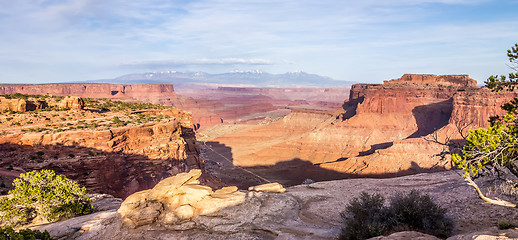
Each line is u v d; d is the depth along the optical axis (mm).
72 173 39844
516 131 12695
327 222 20109
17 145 39188
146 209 20578
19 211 23359
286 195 25188
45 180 25281
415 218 16438
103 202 30141
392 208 17375
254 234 18484
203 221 19875
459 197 20219
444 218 16516
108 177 42719
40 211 23969
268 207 22031
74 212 24453
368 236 15633
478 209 17406
